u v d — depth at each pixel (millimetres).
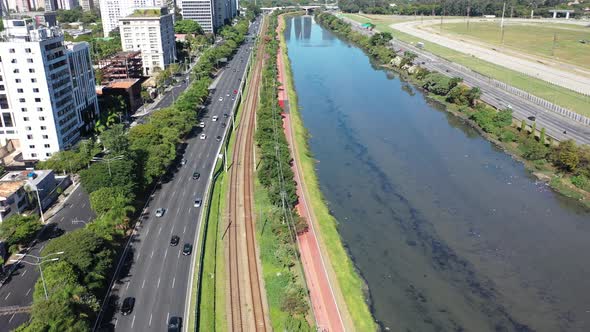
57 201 198250
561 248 173875
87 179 181875
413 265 163750
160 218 182750
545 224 189125
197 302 133750
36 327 108875
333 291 145125
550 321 139750
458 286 153750
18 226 160500
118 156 190875
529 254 170125
